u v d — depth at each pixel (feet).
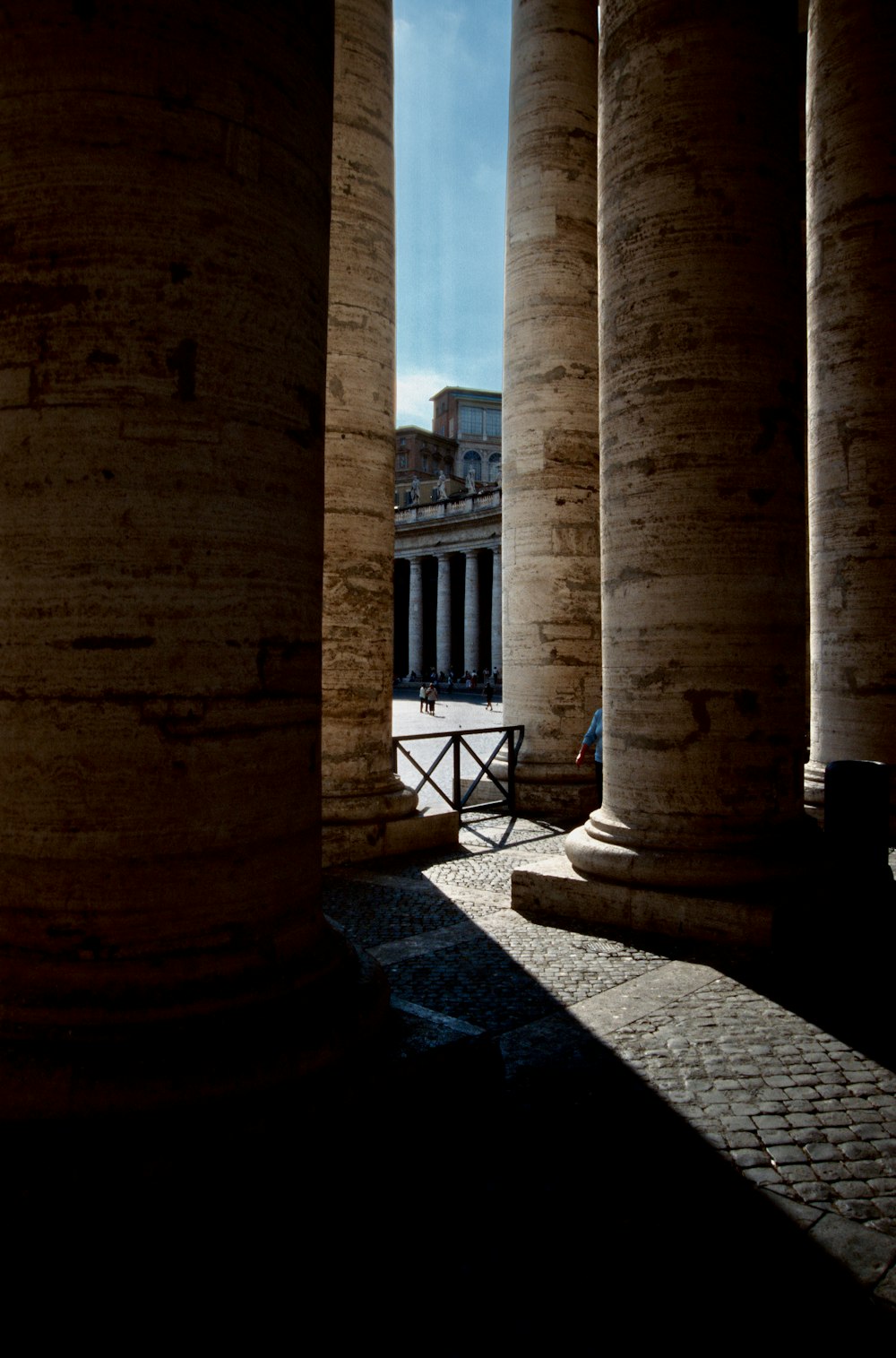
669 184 23.30
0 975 10.30
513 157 45.11
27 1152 9.14
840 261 36.76
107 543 10.13
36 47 10.23
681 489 23.24
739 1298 9.46
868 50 35.88
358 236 34.55
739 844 23.08
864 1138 12.86
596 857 24.66
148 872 10.30
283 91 11.45
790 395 23.70
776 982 19.38
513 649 45.65
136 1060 9.79
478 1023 17.30
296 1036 10.71
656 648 23.73
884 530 35.65
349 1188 10.56
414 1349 8.66
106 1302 8.80
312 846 12.21
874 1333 8.97
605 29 25.45
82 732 10.15
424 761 71.87
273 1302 9.29
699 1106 13.83
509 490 45.32
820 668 37.88
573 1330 8.95
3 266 10.29
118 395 10.14
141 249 10.20
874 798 23.50
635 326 23.90
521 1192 11.43
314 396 12.26
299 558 11.82
